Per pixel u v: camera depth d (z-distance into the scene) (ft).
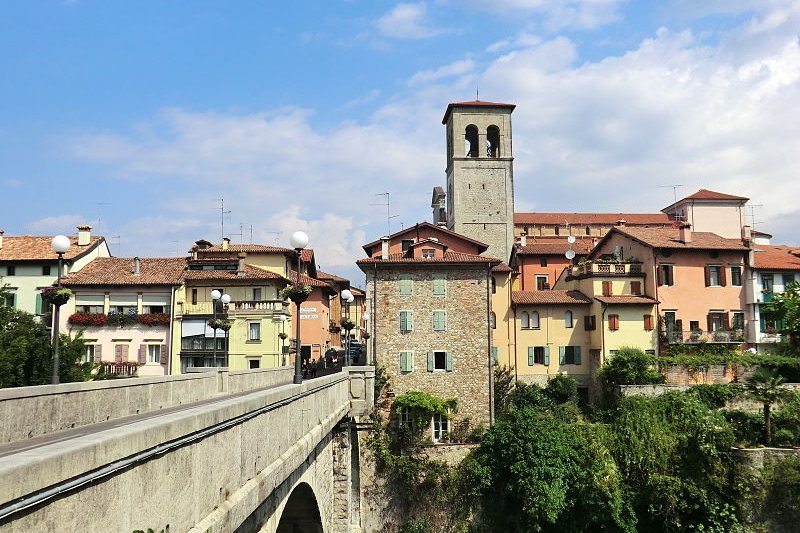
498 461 132.98
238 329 169.99
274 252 200.03
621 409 146.30
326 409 73.67
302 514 67.92
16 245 178.70
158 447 24.77
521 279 226.79
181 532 27.32
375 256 178.19
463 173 260.83
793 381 161.99
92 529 20.42
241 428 35.99
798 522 125.80
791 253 206.90
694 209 264.72
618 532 126.11
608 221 285.64
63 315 168.55
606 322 173.58
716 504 127.44
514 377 175.73
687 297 180.65
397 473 136.77
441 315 153.69
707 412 136.46
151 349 167.32
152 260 186.91
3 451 33.47
